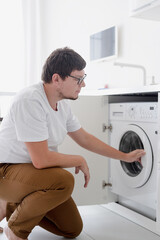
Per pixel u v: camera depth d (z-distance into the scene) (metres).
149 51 2.50
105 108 2.10
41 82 1.45
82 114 2.04
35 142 1.32
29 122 1.31
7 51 3.99
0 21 3.96
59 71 1.34
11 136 1.39
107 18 3.05
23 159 1.43
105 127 2.10
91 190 2.06
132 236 1.74
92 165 2.05
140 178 1.84
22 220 1.38
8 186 1.42
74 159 1.45
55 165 1.38
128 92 1.80
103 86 3.16
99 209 2.26
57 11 4.05
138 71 2.63
